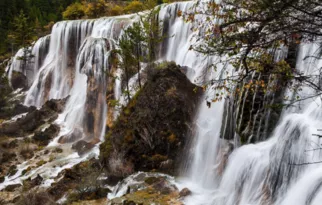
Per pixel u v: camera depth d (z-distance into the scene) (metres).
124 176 16.30
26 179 18.94
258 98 13.57
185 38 26.69
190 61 24.06
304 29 5.14
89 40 29.52
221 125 15.53
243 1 5.42
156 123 17.23
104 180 16.59
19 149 24.52
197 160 16.03
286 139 11.17
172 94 17.61
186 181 15.47
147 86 19.05
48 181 18.44
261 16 5.10
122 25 35.56
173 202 13.16
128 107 19.23
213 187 14.31
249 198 11.70
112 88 24.64
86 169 17.25
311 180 9.39
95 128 25.91
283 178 10.70
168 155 16.77
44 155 23.30
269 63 6.19
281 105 7.22
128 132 17.75
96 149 22.58
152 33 24.50
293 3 4.74
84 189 15.65
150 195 13.84
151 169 16.45
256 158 12.23
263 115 13.38
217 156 15.20
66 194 15.88
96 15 58.59
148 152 16.94
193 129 17.03
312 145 10.06
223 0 6.09
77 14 59.75
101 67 26.61
